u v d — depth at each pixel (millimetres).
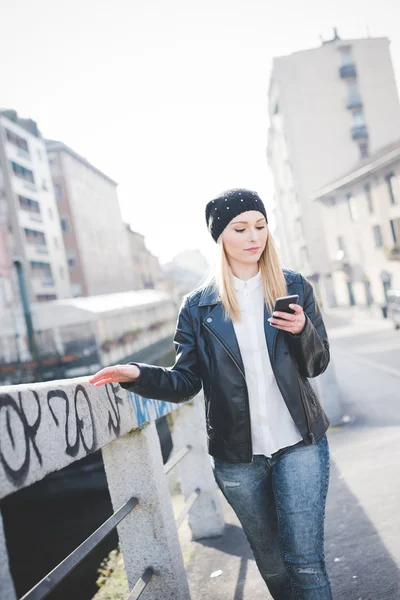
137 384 1662
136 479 2008
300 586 1792
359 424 6547
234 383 1806
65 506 13531
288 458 1813
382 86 44062
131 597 1727
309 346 1706
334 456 5219
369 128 43625
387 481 4000
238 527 3721
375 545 2922
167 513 2082
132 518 2018
